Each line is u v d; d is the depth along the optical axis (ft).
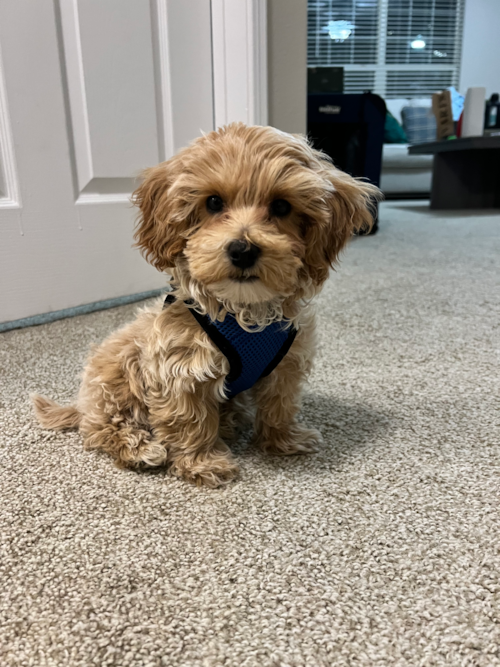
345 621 2.18
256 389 3.64
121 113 5.94
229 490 3.14
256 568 2.48
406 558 2.53
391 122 21.71
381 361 4.99
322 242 3.16
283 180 2.81
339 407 4.14
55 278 5.91
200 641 2.10
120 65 5.82
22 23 5.16
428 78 24.58
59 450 3.57
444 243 10.98
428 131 21.93
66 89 5.57
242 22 5.94
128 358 3.50
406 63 24.31
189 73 6.29
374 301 6.92
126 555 2.56
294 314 3.31
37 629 2.14
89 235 6.02
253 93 6.14
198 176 2.87
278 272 2.80
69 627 2.15
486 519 2.80
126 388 3.50
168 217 3.04
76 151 5.77
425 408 4.08
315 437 3.65
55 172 5.65
